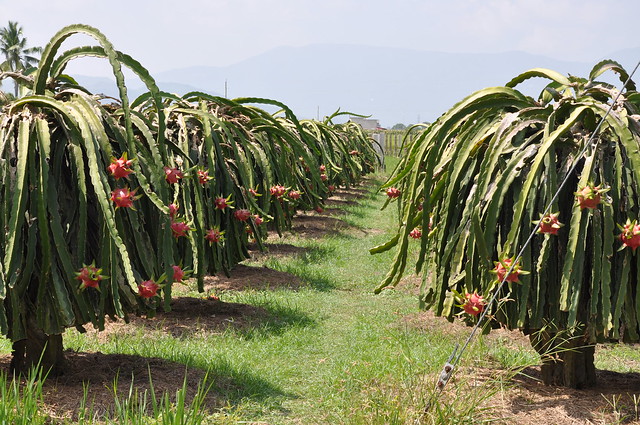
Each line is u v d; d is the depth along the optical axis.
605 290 3.39
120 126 3.93
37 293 3.56
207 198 6.55
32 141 3.54
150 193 3.54
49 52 3.82
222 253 6.95
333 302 7.00
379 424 3.18
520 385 3.98
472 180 3.94
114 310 3.77
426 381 3.74
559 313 3.60
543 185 3.60
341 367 4.52
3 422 2.83
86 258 3.66
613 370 4.79
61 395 3.57
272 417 3.75
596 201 3.30
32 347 3.82
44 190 3.42
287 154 10.06
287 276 8.00
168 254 3.79
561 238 3.60
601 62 4.12
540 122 3.80
